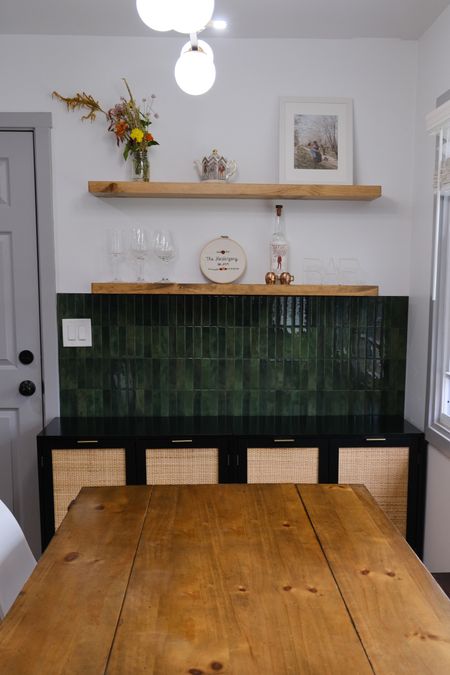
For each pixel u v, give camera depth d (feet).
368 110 8.59
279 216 8.63
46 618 3.37
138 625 3.30
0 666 2.94
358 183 8.70
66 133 8.41
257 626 3.30
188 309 8.70
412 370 8.66
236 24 7.93
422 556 8.13
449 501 7.34
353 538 4.51
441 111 6.94
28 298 8.61
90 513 5.01
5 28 8.05
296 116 8.48
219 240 8.60
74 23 7.90
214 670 2.91
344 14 7.63
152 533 4.59
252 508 5.15
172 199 8.61
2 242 8.52
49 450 7.76
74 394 8.75
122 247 8.45
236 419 8.70
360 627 3.29
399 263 8.83
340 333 8.84
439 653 3.06
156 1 3.33
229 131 8.52
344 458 7.96
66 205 8.53
